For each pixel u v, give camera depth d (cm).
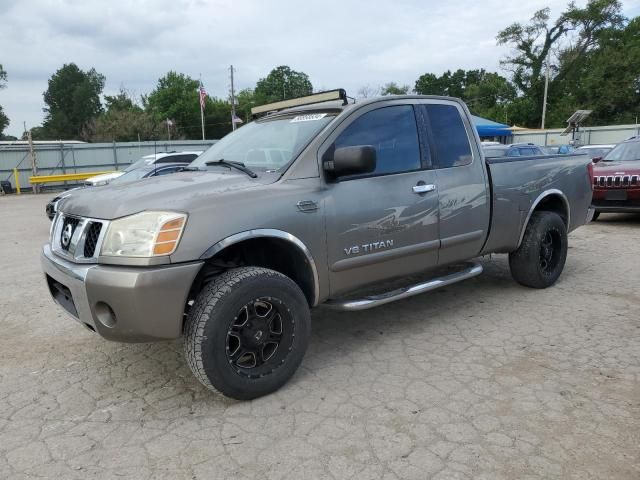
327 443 266
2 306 530
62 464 255
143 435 280
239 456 258
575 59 5094
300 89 9106
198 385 338
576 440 262
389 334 419
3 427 292
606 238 804
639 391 311
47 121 10000
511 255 512
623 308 462
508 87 5884
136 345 410
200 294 295
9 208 1714
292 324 321
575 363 352
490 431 273
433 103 423
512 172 471
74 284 294
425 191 393
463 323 437
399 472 241
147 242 277
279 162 353
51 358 390
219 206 297
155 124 6028
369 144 372
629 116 4522
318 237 334
